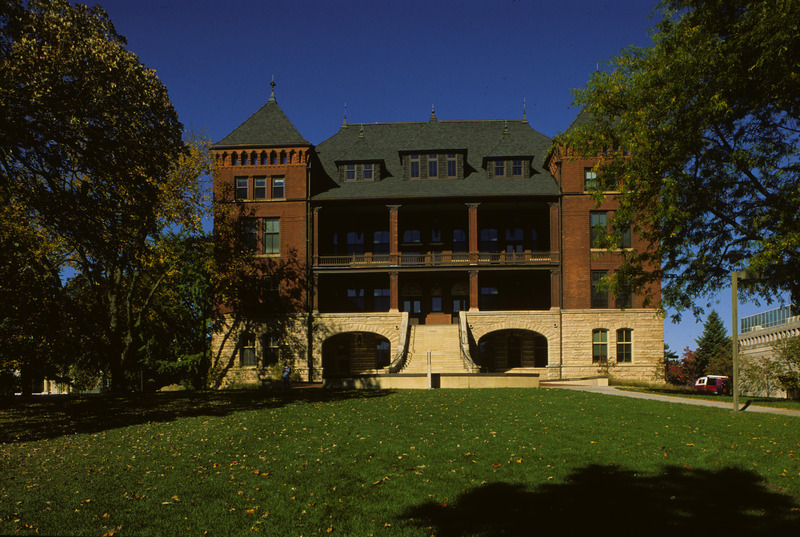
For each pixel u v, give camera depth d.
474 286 41.28
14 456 13.59
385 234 45.16
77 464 12.55
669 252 25.95
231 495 9.94
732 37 21.28
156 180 22.22
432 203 42.38
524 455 12.20
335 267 41.81
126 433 16.50
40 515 9.03
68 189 20.84
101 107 19.25
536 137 47.84
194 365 42.81
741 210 24.30
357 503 9.36
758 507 8.88
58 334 30.91
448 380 29.72
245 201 41.97
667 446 12.91
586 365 39.97
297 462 12.12
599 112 27.55
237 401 24.16
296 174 42.16
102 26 20.11
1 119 17.80
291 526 8.42
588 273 40.47
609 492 9.62
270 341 41.41
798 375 41.19
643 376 39.72
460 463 11.69
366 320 41.09
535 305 44.16
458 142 48.06
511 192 41.75
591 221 40.84
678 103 22.86
